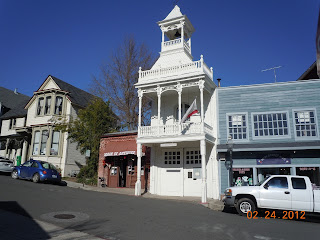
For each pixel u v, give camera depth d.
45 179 18.31
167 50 20.62
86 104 28.44
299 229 8.44
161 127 17.83
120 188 20.17
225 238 6.95
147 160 19.98
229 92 18.22
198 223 8.68
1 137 30.23
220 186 16.98
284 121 16.69
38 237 6.23
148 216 9.45
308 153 15.77
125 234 6.93
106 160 21.48
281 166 16.03
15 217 8.17
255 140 16.92
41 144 26.34
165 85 18.45
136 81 31.27
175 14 21.03
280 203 10.49
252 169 16.61
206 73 18.27
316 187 10.65
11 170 22.47
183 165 18.86
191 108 17.09
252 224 8.96
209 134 17.08
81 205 10.83
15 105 34.56
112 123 25.59
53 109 26.64
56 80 28.12
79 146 24.30
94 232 7.00
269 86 17.41
